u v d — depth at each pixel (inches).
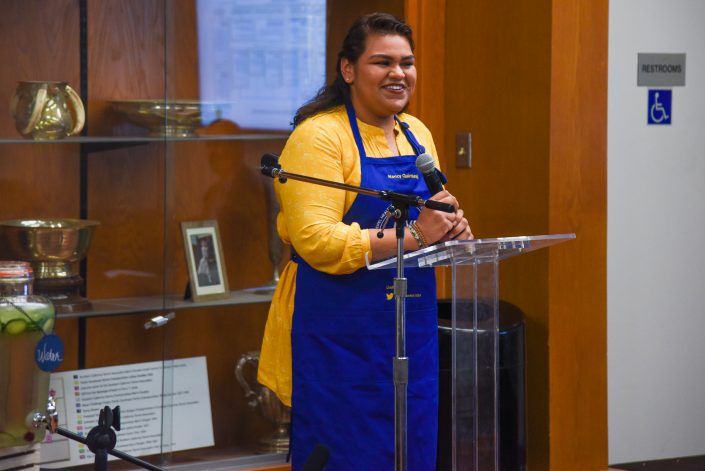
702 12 224.5
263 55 204.4
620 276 221.3
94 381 190.5
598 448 208.8
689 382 228.7
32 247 183.9
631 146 220.5
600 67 203.3
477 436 130.3
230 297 203.0
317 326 140.6
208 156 200.1
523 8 204.1
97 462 106.9
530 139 204.1
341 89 143.4
